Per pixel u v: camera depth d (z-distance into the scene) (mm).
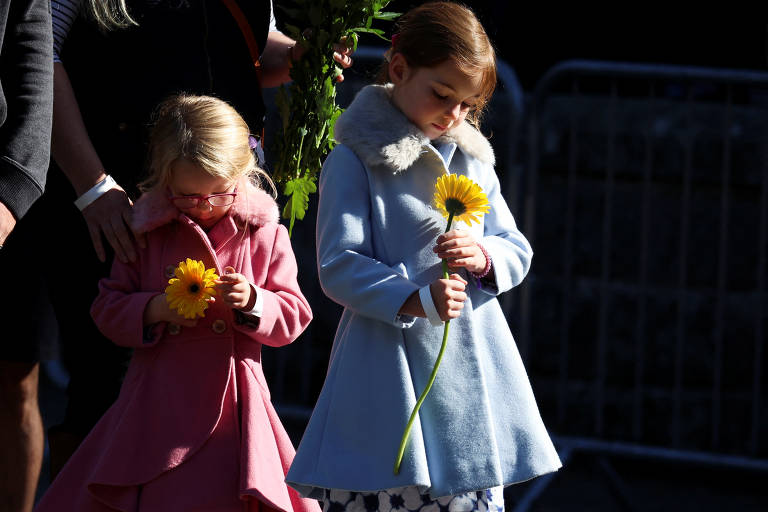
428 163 6195
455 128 6363
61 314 6879
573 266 13484
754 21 15086
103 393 6711
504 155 12531
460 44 5926
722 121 13352
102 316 6219
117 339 6203
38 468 7656
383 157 6070
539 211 13516
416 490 5969
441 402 5930
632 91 13594
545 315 13492
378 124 6145
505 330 6281
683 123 13383
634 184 13430
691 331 13320
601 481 12328
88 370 6785
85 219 6434
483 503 6074
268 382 13805
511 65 15367
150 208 6211
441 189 5879
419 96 6055
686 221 12680
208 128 6035
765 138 13219
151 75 6656
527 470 6000
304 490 6000
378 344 5957
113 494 5930
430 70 5996
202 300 5961
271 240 6492
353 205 6047
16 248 7152
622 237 13430
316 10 7082
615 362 13391
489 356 6168
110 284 6320
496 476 5824
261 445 6074
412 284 5793
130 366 6320
